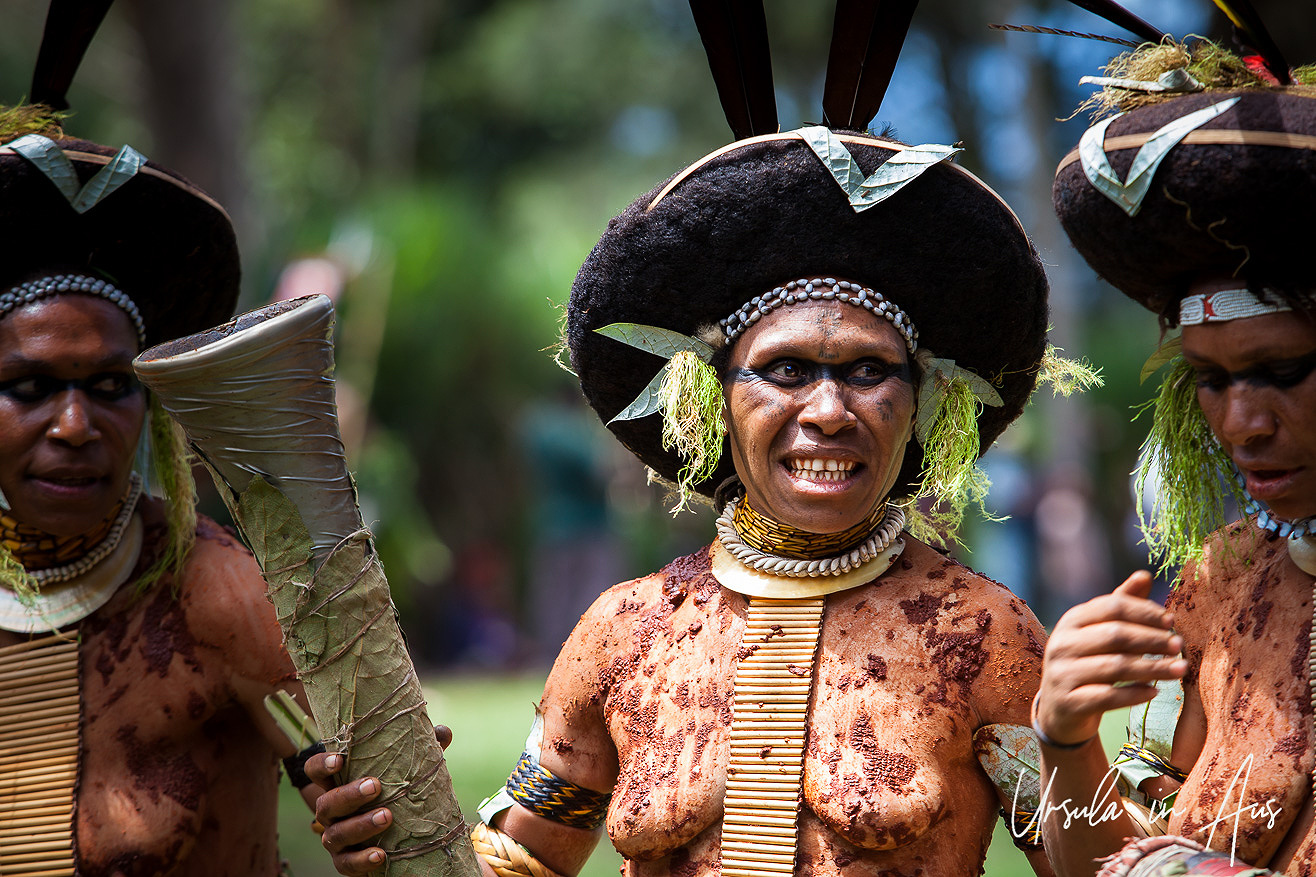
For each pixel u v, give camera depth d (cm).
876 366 323
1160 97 303
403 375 1891
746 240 329
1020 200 2278
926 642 319
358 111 2502
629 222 345
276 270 1380
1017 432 1491
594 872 639
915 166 322
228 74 1484
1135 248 300
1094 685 269
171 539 380
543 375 1992
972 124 2502
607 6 2550
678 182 340
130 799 364
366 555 326
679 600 345
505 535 2033
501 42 2528
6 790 366
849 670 319
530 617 2016
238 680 374
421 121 2628
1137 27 329
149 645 373
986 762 314
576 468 1681
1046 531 1686
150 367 312
